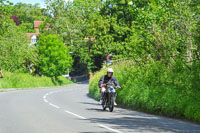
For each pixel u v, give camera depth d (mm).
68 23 175750
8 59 123375
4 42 119125
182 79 32781
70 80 168500
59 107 38812
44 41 140125
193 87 30391
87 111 34594
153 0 40812
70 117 28516
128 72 45844
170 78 34344
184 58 36531
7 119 27000
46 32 176375
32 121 25703
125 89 42656
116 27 133500
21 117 28391
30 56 135625
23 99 53750
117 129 21531
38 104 43375
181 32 37875
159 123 25125
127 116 30266
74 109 36531
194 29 35156
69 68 150750
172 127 22922
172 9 39062
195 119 27203
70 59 147625
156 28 40906
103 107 37000
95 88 64062
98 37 150625
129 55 46844
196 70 31406
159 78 36844
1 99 53250
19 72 136875
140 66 43125
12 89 101875
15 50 124875
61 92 87625
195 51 32375
